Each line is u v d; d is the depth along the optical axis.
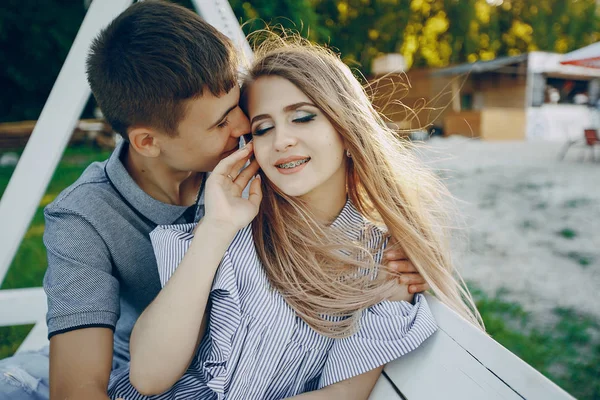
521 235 4.54
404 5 15.02
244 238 1.13
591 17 17.12
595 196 6.08
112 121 1.24
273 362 1.06
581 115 15.95
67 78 1.53
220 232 1.02
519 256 3.95
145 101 1.14
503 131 14.88
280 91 1.12
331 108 1.12
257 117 1.14
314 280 1.12
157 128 1.18
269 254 1.17
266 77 1.15
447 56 17.03
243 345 1.05
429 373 0.95
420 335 0.99
